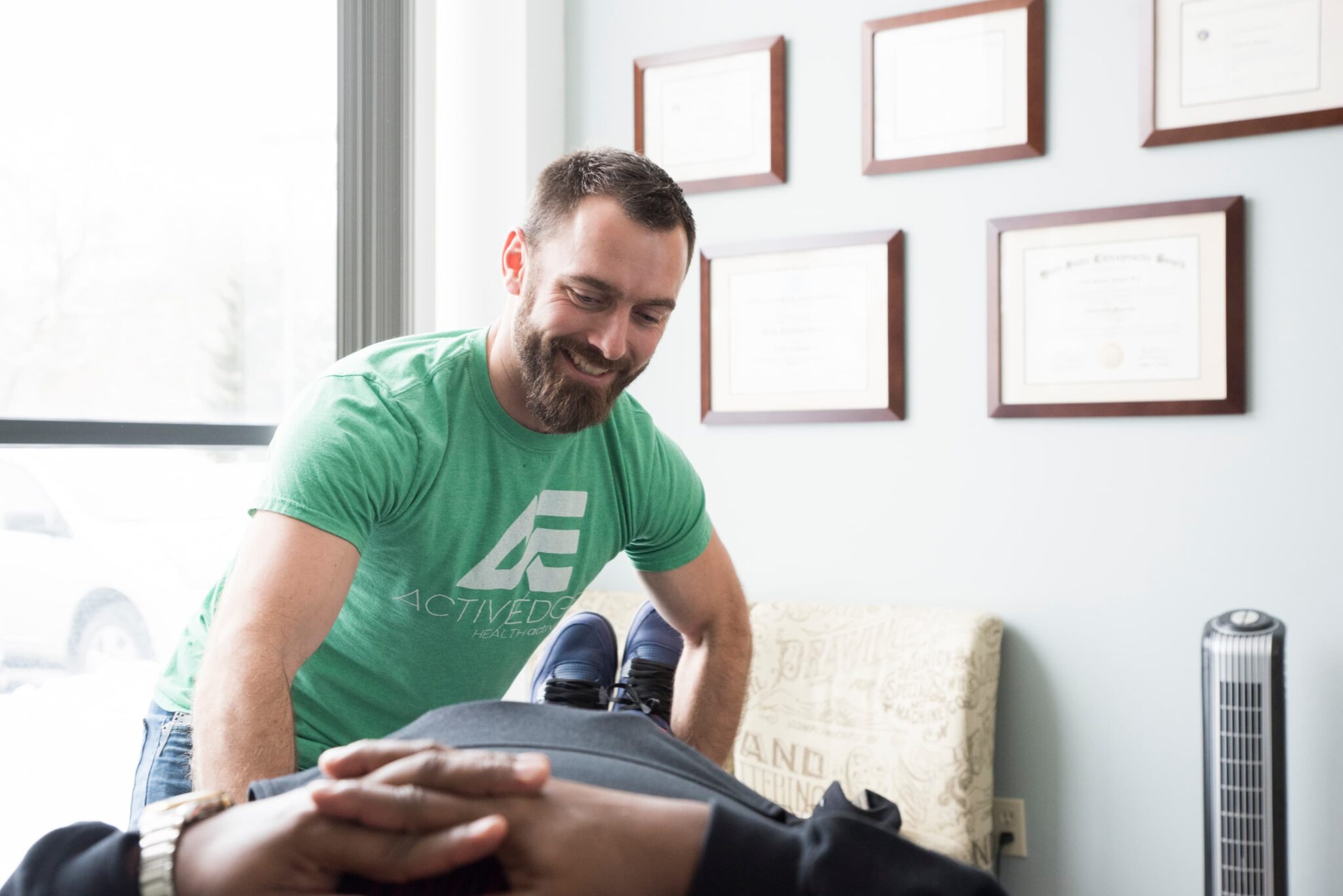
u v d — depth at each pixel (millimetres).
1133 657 2203
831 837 424
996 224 2299
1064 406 2242
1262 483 2109
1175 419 2172
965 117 2334
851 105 2457
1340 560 2051
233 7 2154
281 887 427
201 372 2092
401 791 431
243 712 902
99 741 1926
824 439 2482
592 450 1298
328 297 2346
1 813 1761
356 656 1238
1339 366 2053
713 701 1446
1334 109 2037
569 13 2779
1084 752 2236
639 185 1101
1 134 1751
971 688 2115
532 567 1268
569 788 447
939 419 2371
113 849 443
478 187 2662
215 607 1337
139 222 1977
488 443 1200
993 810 2293
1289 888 2047
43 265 1818
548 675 1576
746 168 2553
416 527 1162
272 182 2232
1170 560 2178
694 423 2623
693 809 442
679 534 1417
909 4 2398
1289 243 2088
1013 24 2287
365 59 2316
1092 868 2225
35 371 1808
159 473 2027
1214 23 2133
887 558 2418
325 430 1065
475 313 2664
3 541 1773
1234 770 1850
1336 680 2047
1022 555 2297
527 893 421
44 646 1834
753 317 2541
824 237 2463
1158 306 2174
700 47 2604
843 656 2264
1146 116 2182
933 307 2379
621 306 1104
